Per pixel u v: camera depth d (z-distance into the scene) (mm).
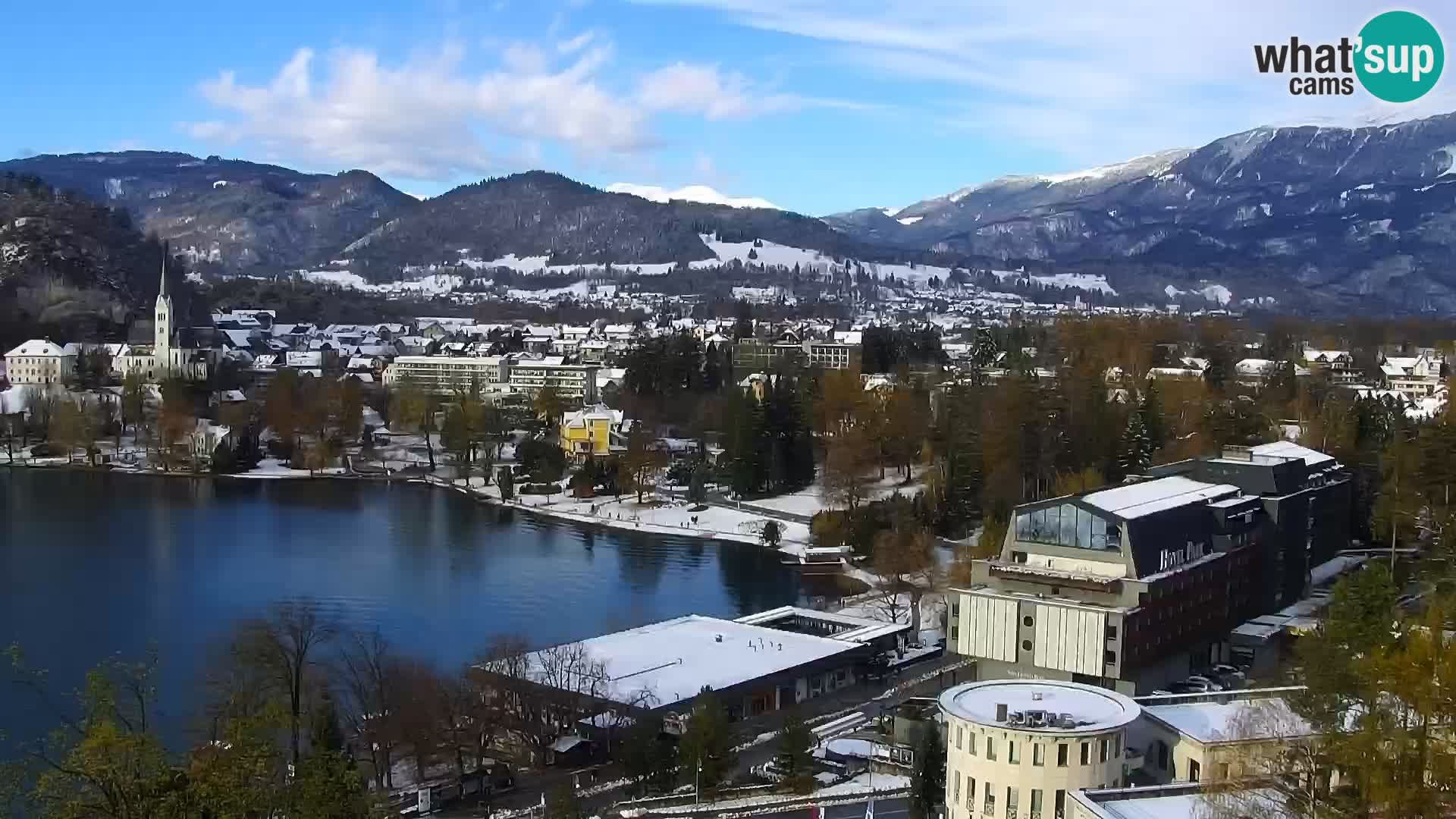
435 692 164125
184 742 160125
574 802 143750
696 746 156625
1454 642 108812
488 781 161000
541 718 175125
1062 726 121812
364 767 162750
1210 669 198625
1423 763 98750
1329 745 104438
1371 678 107688
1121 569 182875
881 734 176875
